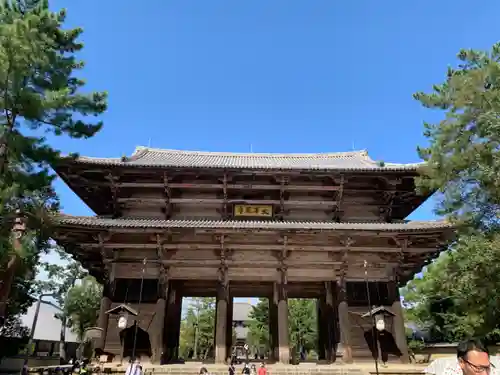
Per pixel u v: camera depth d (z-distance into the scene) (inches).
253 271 1135.0
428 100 861.2
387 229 1057.5
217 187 1181.7
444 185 866.1
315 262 1120.8
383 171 1152.8
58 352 2453.2
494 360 532.4
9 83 761.0
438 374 662.5
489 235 824.3
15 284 1203.2
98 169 1130.0
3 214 759.7
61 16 849.5
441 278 1226.0
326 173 1163.9
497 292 820.6
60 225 991.6
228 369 947.3
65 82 842.2
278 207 1210.6
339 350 1042.7
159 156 1451.8
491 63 767.7
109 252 1108.5
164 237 1091.9
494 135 767.1
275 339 1125.7
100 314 1056.8
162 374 929.5
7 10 823.7
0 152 774.5
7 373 1740.9
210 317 3324.3
